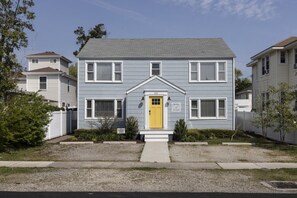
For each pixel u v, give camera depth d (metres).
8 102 17.84
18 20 23.22
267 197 8.20
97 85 25.48
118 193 8.61
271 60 27.84
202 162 13.59
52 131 22.84
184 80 25.53
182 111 22.98
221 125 25.16
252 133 25.58
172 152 16.28
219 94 25.38
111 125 24.02
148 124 22.88
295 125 18.08
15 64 23.22
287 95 18.88
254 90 34.91
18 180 10.16
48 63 41.88
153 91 22.97
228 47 27.08
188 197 8.20
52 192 8.68
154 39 29.31
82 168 12.20
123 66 25.58
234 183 9.78
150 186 9.41
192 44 28.02
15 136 17.06
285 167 12.45
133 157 14.82
